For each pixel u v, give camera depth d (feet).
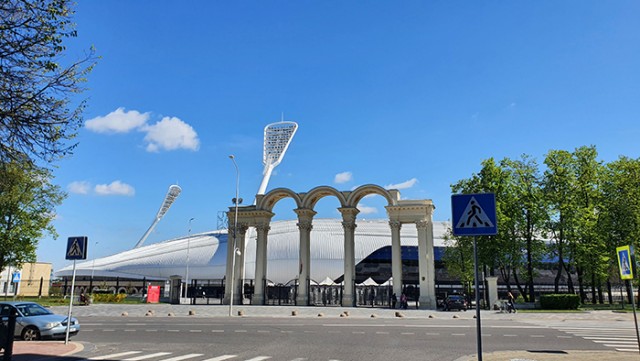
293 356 49.11
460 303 140.77
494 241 154.61
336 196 165.99
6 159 40.22
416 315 120.06
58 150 40.16
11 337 41.34
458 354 50.37
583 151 169.17
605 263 159.63
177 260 287.48
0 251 142.92
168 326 86.43
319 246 265.75
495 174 163.12
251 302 172.96
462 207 31.86
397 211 157.69
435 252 272.31
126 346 57.88
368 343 60.54
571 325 90.02
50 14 37.11
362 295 173.27
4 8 35.53
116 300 194.39
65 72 39.11
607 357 46.11
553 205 162.71
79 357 48.03
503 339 65.05
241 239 174.60
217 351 53.16
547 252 168.76
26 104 37.86
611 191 165.07
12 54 36.37
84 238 59.82
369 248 274.36
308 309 139.85
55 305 162.81
